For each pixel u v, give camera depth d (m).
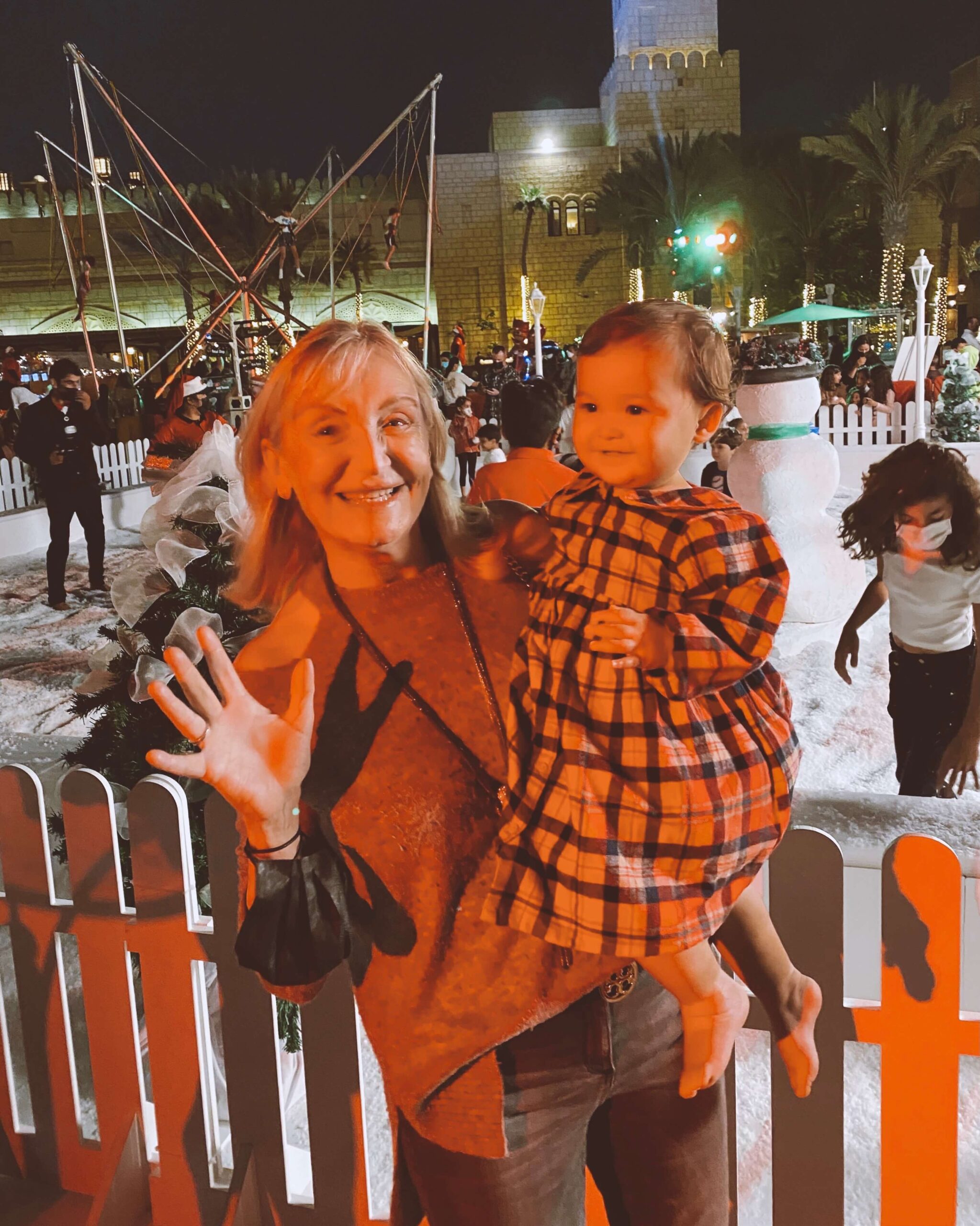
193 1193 1.91
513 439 3.54
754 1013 1.63
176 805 1.78
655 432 1.06
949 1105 1.56
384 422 1.14
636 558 1.06
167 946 1.83
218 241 33.41
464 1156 1.19
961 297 39.62
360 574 1.22
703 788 1.02
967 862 2.30
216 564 2.27
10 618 8.05
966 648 3.16
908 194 30.89
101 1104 1.96
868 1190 2.03
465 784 1.17
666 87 40.25
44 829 1.90
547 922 1.04
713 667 0.99
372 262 37.34
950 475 3.00
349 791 1.18
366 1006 1.24
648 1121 1.29
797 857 1.55
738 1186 2.04
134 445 13.84
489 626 1.22
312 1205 1.84
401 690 1.19
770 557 1.03
